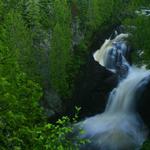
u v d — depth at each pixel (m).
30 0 66.94
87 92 56.16
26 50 57.53
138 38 37.16
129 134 46.16
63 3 70.00
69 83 60.91
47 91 58.16
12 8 66.62
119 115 50.06
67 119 13.27
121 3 82.88
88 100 55.25
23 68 54.84
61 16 68.19
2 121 11.91
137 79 52.53
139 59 38.59
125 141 44.94
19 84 15.63
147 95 49.16
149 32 36.31
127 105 50.59
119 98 51.88
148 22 36.66
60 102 57.94
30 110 15.17
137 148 44.62
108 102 52.88
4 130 11.91
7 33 56.09
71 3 80.25
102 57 62.22
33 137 12.38
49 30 67.00
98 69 58.59
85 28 76.44
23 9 66.94
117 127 47.12
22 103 15.01
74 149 12.82
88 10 77.94
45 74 59.72
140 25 36.91
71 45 69.12
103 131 46.75
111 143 44.69
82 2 78.88
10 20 57.66
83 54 66.62
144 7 38.31
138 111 49.31
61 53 60.81
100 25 76.94
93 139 45.59
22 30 58.19
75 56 65.88
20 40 57.22
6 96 12.62
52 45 60.94
